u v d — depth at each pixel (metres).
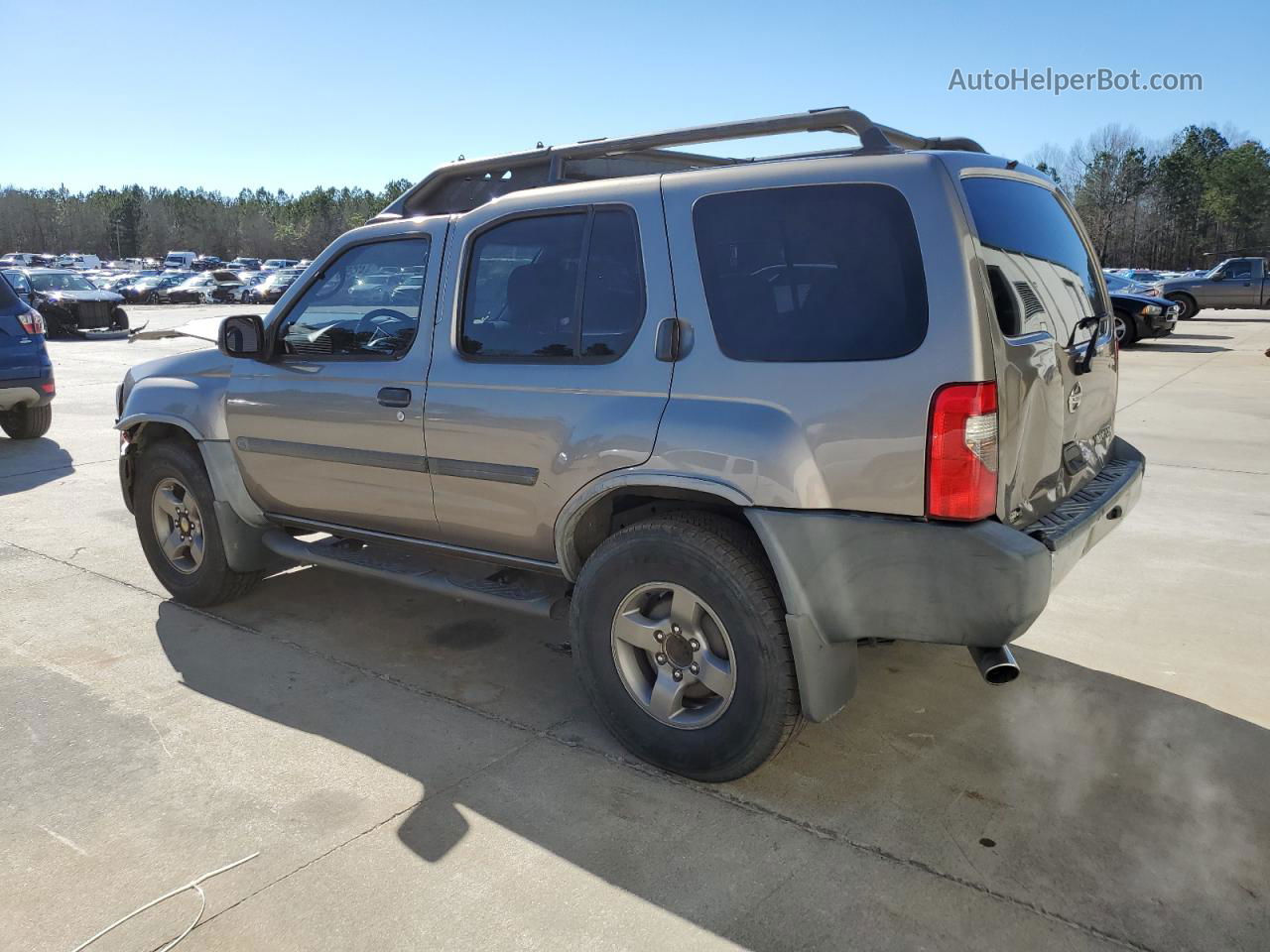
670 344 2.87
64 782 3.00
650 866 2.57
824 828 2.73
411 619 4.44
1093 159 78.44
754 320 2.77
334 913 2.39
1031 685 3.65
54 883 2.51
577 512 3.08
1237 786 2.93
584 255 3.12
